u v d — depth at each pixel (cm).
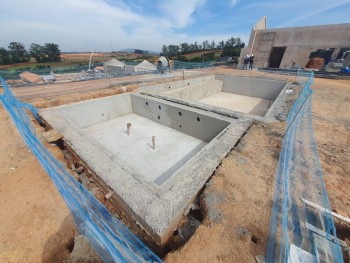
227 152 506
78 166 534
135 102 1163
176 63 2666
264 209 325
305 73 1769
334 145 559
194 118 883
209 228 293
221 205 334
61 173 349
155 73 1992
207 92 1642
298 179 404
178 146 876
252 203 338
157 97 1098
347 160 482
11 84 1290
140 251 237
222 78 1816
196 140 916
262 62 2322
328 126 693
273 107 874
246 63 2277
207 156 482
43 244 317
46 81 1498
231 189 371
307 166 451
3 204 384
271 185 383
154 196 358
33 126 683
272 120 720
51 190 417
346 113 831
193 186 381
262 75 1839
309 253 247
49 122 703
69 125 680
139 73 1942
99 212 269
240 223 300
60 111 837
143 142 909
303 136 603
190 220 343
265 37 2197
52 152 550
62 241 325
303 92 962
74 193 295
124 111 1173
